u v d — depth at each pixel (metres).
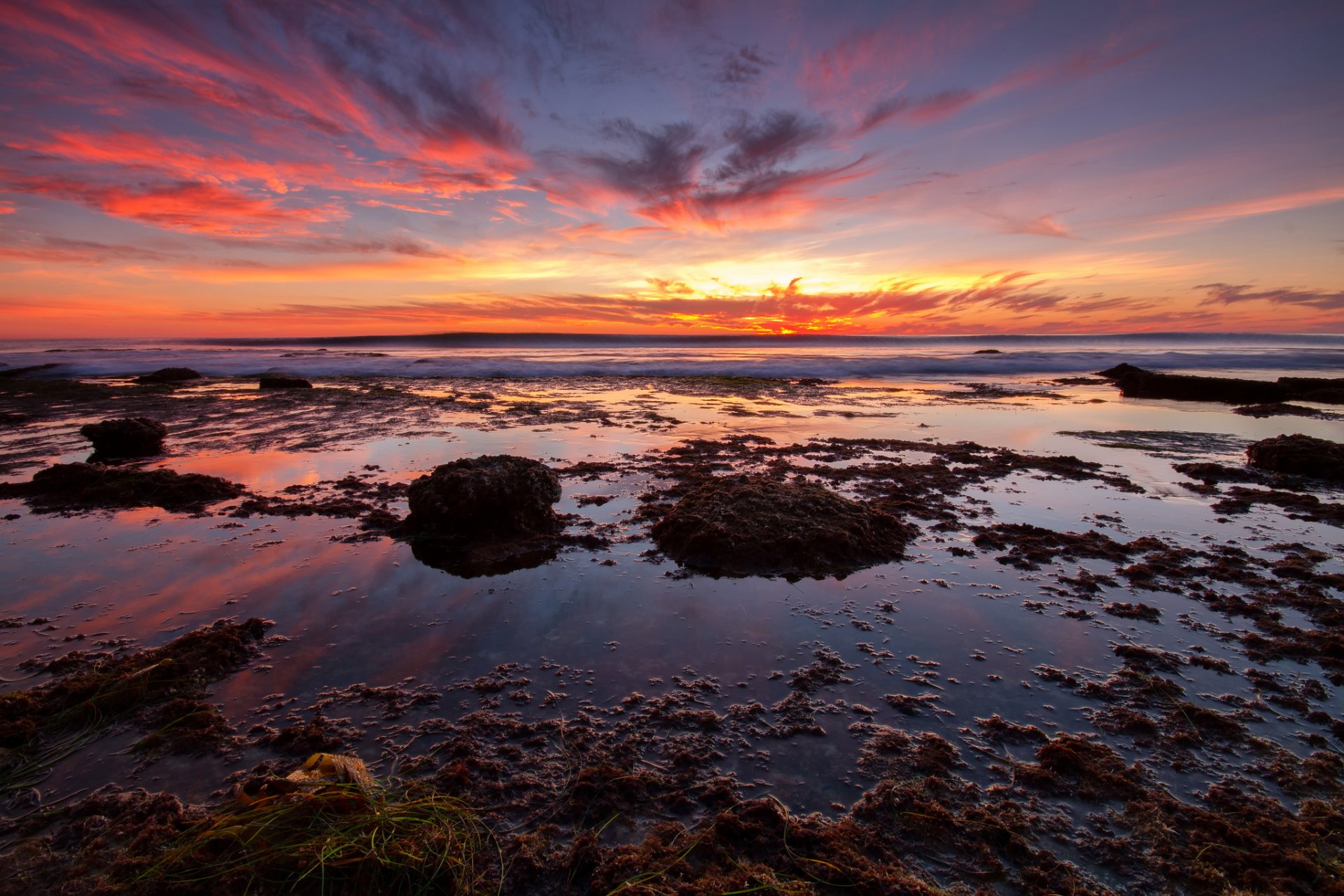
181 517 7.17
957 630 4.65
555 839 2.78
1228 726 3.53
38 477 8.20
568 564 5.88
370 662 4.18
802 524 6.16
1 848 2.69
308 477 8.95
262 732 3.47
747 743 3.41
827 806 2.97
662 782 3.11
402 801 2.94
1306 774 3.16
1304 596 5.12
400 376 27.78
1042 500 7.92
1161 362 33.69
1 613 4.82
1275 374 28.48
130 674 3.84
